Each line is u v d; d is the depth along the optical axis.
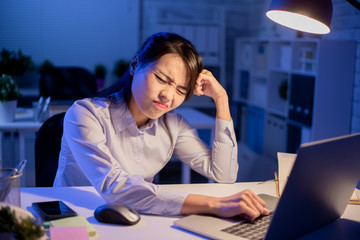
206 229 1.09
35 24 5.22
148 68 1.27
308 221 1.05
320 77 3.29
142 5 5.46
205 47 5.24
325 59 3.27
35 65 5.23
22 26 5.19
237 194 1.21
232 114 5.32
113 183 1.24
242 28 5.71
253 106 4.98
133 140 1.47
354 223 1.17
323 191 1.03
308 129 3.52
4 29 5.15
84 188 1.44
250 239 1.03
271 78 4.43
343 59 3.28
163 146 1.54
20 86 5.18
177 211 1.21
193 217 1.17
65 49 5.34
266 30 5.09
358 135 1.04
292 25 1.71
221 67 5.38
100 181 1.27
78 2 5.29
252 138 4.91
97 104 1.42
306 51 3.69
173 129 1.56
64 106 3.31
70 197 1.34
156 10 5.48
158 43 1.28
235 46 5.67
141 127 1.49
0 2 5.10
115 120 1.43
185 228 1.11
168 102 1.29
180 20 5.31
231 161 1.58
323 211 1.09
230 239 1.03
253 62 5.04
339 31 3.45
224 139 1.58
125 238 1.04
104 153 1.30
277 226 0.95
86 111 1.38
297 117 3.65
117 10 5.40
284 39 4.00
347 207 1.32
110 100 1.45
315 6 1.51
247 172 4.02
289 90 3.83
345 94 3.34
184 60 1.26
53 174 1.66
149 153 1.51
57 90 4.00
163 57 1.25
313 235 1.07
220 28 5.36
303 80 3.53
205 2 5.58
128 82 1.42
